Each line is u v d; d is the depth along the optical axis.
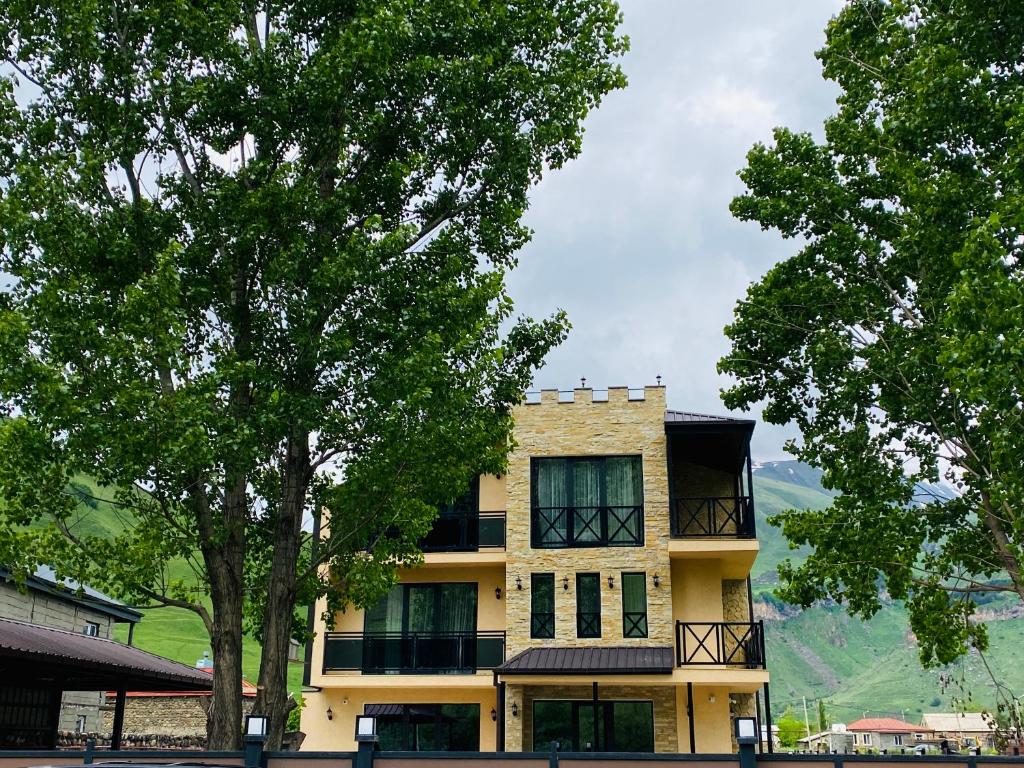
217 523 12.42
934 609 14.77
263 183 12.58
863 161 16.11
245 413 12.11
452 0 12.93
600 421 22.56
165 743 25.66
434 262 13.27
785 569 15.95
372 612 22.95
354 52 11.94
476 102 13.62
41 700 18.47
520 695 20.89
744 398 17.45
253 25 13.62
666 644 20.56
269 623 12.48
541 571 21.64
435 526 23.25
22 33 12.20
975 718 67.50
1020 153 11.30
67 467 11.23
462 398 12.41
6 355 10.23
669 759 10.06
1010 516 12.59
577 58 14.31
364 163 13.80
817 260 16.53
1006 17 12.93
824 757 10.05
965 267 11.30
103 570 11.55
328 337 11.84
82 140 12.55
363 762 10.48
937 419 14.98
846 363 15.70
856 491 15.66
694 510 22.66
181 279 12.15
